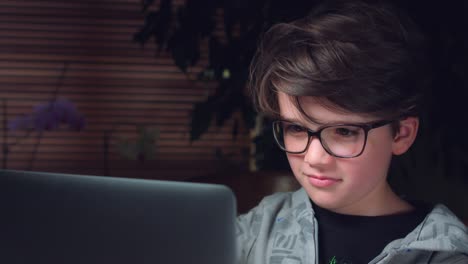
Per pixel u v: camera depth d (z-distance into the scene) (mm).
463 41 1873
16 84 2578
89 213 540
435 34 1822
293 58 691
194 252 540
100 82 2625
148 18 1910
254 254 896
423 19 1815
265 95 738
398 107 688
